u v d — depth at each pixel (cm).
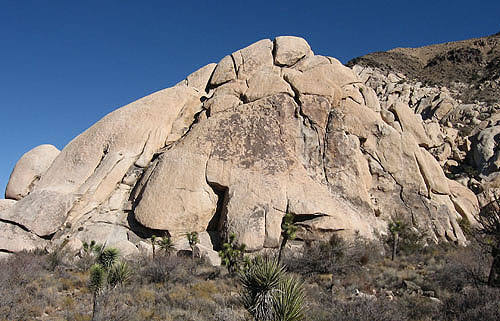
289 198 3078
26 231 2997
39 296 1519
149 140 3722
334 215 3012
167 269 1997
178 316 1275
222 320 1180
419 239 3155
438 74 8781
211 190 3266
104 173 3425
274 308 756
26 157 3978
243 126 3547
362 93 4128
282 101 3709
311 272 2141
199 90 4434
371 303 1207
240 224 2933
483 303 1185
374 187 3656
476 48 9550
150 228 3073
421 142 4072
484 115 5916
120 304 1338
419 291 1666
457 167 5141
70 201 3200
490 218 1500
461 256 2484
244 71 4281
